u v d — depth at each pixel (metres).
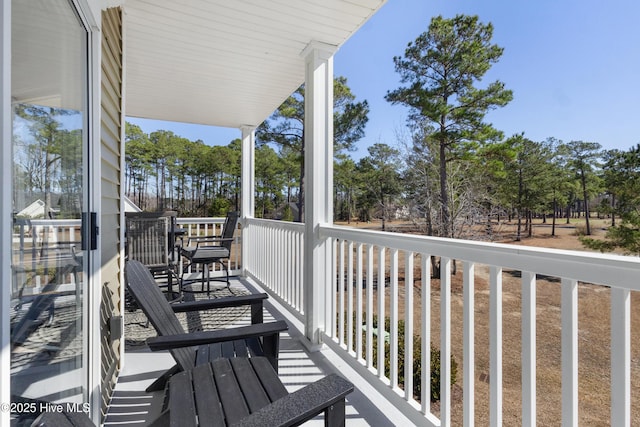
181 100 4.32
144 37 2.80
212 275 5.58
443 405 1.57
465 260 1.48
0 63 0.76
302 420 0.93
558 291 6.71
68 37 1.38
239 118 5.16
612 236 8.16
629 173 8.25
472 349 1.47
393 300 1.97
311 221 2.85
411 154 10.59
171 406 1.24
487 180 9.70
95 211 1.65
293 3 2.37
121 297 2.40
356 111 13.18
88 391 1.58
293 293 3.62
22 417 0.99
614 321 1.01
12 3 0.94
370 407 1.99
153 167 18.58
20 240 0.98
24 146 1.01
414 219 10.37
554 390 3.70
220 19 2.55
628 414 0.99
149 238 3.68
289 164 14.73
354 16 2.51
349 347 2.43
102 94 1.84
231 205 18.75
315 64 2.88
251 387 1.37
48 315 1.18
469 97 10.11
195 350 1.88
